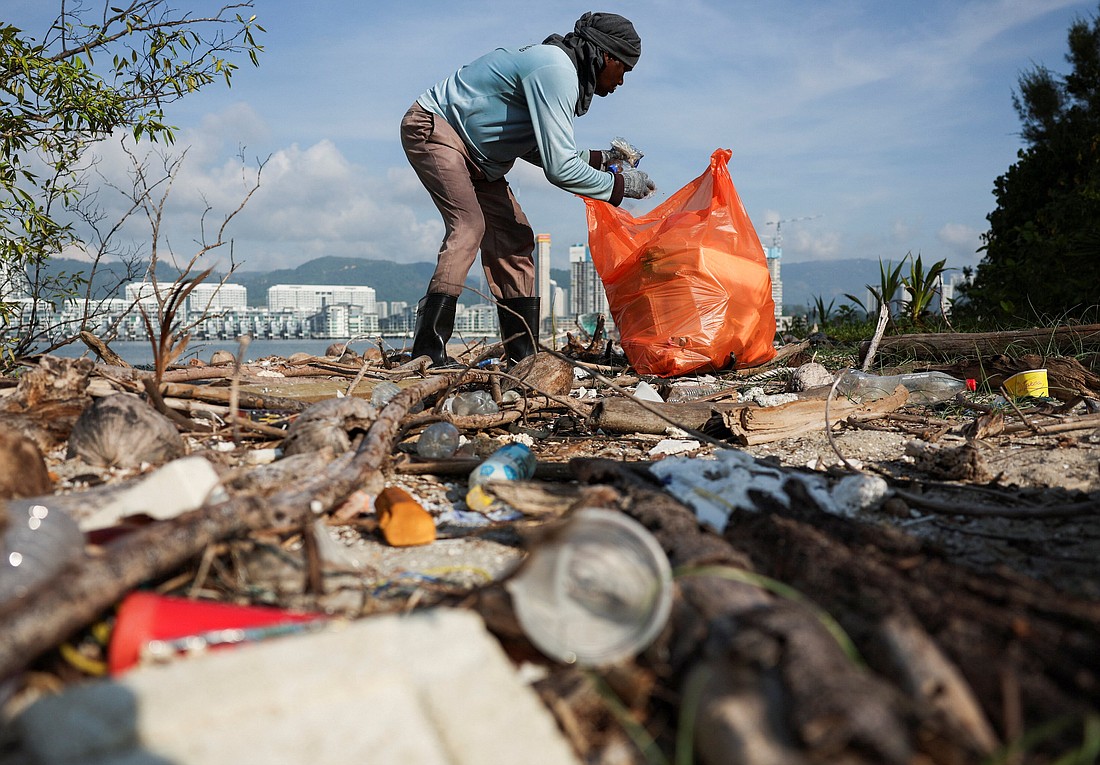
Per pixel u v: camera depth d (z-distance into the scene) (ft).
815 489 9.16
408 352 24.53
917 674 4.37
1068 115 44.68
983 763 3.97
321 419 10.49
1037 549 7.75
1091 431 13.87
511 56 18.69
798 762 3.90
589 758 4.55
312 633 5.28
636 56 19.63
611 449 13.16
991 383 18.20
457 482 11.00
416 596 6.56
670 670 5.00
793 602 5.26
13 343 16.99
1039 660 4.66
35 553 5.32
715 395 17.29
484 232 20.40
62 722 4.00
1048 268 32.30
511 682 4.67
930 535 8.30
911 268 34.65
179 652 5.04
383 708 4.32
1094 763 4.17
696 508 7.52
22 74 17.10
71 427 11.08
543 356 17.25
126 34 17.54
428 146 18.98
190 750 3.98
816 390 16.53
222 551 6.48
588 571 5.08
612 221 23.65
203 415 12.60
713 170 23.31
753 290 22.38
